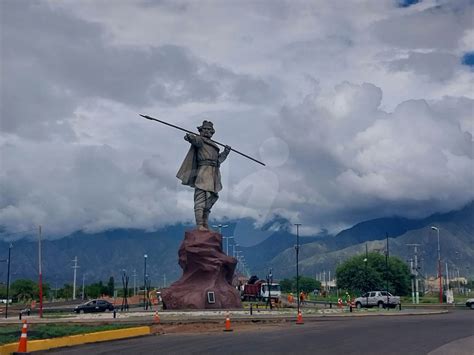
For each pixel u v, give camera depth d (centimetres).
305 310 5666
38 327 3142
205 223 5666
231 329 3300
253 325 3659
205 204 5675
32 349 2247
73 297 14188
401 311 5681
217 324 3712
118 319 4428
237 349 2248
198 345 2409
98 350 2253
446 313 5347
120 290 15462
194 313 4881
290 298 8931
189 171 5747
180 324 3747
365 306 6912
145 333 3048
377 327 3338
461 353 2128
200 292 5312
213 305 5297
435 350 2192
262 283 8400
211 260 5412
